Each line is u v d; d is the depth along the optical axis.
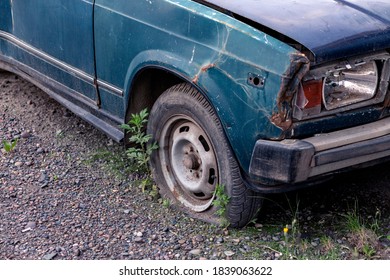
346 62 3.38
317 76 3.29
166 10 3.71
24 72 5.14
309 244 3.69
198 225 3.86
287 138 3.35
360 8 3.64
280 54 3.23
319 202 4.12
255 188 3.50
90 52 4.27
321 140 3.37
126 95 4.06
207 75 3.51
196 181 3.92
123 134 4.24
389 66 3.56
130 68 3.97
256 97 3.32
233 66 3.39
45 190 4.20
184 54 3.62
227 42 3.42
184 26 3.62
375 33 3.45
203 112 3.66
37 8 4.63
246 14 3.46
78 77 4.46
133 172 4.41
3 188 4.21
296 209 4.00
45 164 4.51
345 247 3.67
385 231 3.84
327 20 3.47
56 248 3.64
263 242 3.70
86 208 4.02
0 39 5.19
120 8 3.96
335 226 3.86
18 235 3.75
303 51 3.29
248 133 3.40
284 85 3.22
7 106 5.32
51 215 3.95
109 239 3.73
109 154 4.65
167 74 4.10
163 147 4.06
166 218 3.93
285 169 3.30
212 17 3.50
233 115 3.44
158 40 3.76
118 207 4.04
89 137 4.88
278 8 3.56
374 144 3.49
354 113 3.51
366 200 4.16
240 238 3.73
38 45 4.75
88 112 4.57
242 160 3.50
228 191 3.66
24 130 4.96
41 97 5.47
